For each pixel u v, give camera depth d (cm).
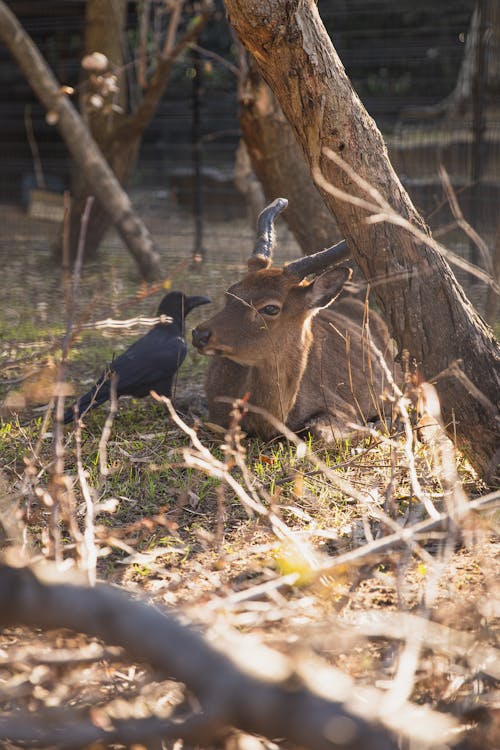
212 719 306
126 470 877
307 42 720
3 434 965
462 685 475
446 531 639
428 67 3509
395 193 763
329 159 754
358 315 1238
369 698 416
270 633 532
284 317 964
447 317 775
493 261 1073
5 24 1897
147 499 804
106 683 471
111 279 1930
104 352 1345
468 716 441
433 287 770
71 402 1105
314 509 770
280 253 2283
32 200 2627
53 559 585
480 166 2097
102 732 367
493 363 789
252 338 947
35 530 712
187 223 2920
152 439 988
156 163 3672
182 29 2997
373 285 782
